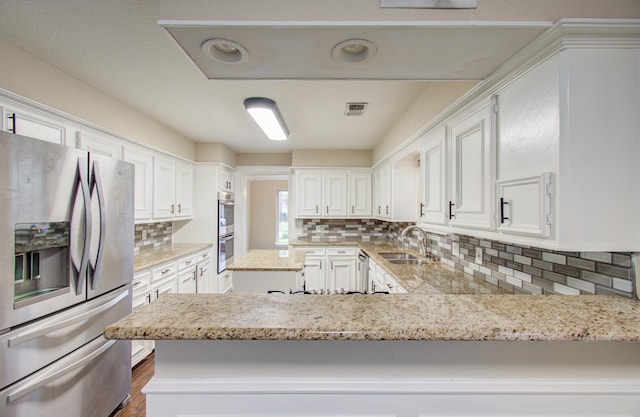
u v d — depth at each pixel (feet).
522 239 3.71
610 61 3.18
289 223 15.80
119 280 6.15
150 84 7.16
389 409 3.01
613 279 3.51
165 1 3.04
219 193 13.39
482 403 3.01
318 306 3.24
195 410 2.98
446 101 5.91
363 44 3.43
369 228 15.28
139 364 8.02
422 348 3.04
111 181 5.89
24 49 5.53
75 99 6.73
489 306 3.23
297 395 3.00
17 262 4.41
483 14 3.10
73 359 4.99
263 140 12.91
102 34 5.12
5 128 5.26
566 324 2.73
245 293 3.77
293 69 4.00
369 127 10.71
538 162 3.46
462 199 5.25
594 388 2.97
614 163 3.17
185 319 2.85
